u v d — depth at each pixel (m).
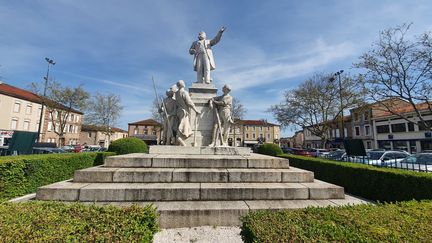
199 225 4.54
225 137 8.88
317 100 28.75
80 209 2.83
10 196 6.25
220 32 10.24
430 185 5.37
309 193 5.38
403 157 12.58
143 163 6.25
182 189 5.09
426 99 16.20
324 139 29.59
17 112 36.78
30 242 1.96
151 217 2.86
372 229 2.45
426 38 15.30
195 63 10.48
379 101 18.67
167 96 9.11
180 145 8.39
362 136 39.34
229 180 5.77
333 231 2.36
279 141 70.94
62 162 8.72
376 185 6.75
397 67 16.61
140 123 61.78
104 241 2.11
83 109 34.84
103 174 5.56
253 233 2.38
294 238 2.20
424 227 2.53
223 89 9.08
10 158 6.76
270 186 5.42
